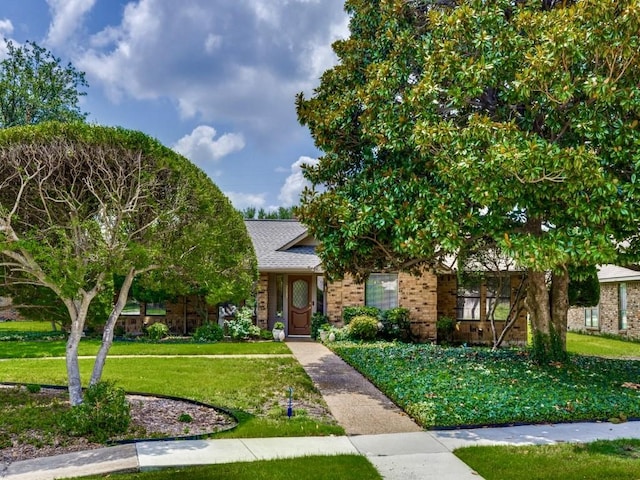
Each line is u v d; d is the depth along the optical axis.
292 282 21.42
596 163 8.18
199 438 7.22
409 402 9.09
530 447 6.91
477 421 8.10
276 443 7.07
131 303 21.81
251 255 12.10
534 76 8.67
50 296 10.09
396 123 10.10
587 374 11.85
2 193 8.12
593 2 8.57
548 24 9.16
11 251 7.46
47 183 7.93
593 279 18.16
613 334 24.05
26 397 9.49
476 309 20.48
